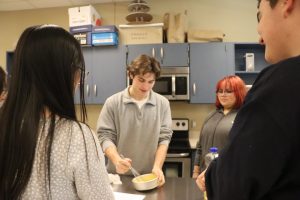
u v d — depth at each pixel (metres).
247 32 3.59
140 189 1.30
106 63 3.35
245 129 0.48
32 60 0.65
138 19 3.32
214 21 3.63
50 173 0.65
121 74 3.33
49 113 0.67
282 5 0.50
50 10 3.92
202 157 2.21
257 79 0.53
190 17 3.65
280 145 0.44
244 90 2.12
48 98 0.66
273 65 0.51
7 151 0.64
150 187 1.31
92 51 3.38
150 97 1.83
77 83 0.73
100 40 3.28
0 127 0.65
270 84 0.48
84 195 0.68
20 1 3.67
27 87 0.65
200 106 3.63
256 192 0.46
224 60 3.22
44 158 0.64
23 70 0.66
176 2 3.66
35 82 0.65
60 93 0.67
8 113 0.65
